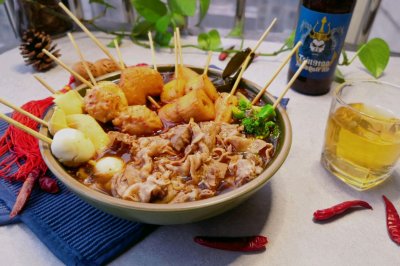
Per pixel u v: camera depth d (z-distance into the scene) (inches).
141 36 22.3
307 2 14.8
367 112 12.3
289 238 10.2
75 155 9.5
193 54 20.6
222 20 26.3
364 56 18.2
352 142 11.0
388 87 12.4
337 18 14.5
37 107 14.1
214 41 20.8
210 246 9.7
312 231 10.4
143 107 11.4
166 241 10.0
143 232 9.9
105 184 9.6
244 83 12.8
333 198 11.5
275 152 10.0
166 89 12.6
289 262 9.5
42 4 20.3
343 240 10.2
